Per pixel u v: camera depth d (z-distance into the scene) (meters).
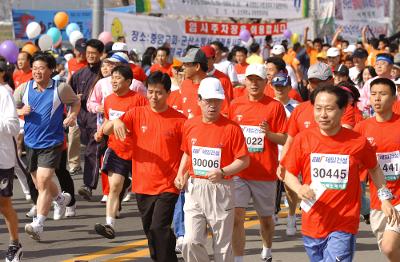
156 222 12.26
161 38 33.03
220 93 11.47
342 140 10.20
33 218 17.02
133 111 12.57
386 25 46.97
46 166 15.23
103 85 18.09
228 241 11.67
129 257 14.60
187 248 11.63
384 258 14.88
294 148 10.40
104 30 30.91
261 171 13.63
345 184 10.17
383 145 11.63
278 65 16.66
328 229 10.26
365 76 21.48
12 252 13.59
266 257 14.18
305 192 9.98
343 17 44.09
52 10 34.38
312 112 13.42
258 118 13.71
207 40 34.97
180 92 16.09
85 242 15.82
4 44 24.55
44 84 15.41
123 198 19.89
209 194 11.55
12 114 13.05
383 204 10.43
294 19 40.28
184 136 11.80
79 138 23.75
